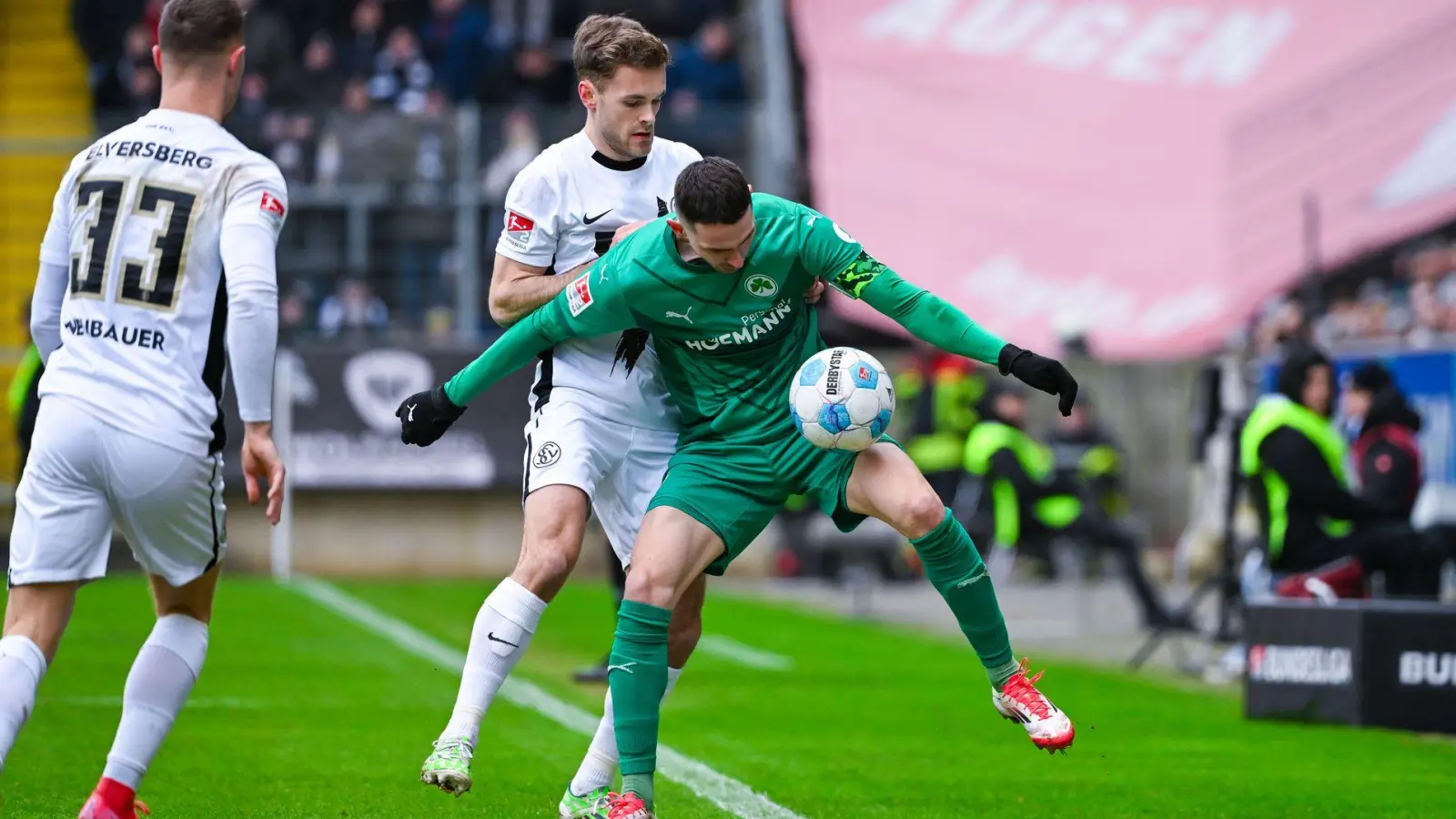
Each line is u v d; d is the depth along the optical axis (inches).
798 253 644.1
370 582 2055.9
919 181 2652.6
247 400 587.2
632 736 632.4
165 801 753.0
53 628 586.9
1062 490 1635.1
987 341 639.1
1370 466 1280.8
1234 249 2546.8
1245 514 1902.1
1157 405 2559.1
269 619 1615.4
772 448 664.4
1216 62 2790.4
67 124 2271.2
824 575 2225.6
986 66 2797.7
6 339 2349.9
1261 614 1093.8
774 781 834.8
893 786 824.3
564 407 682.2
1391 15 2741.1
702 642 1530.5
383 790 788.0
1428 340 1747.0
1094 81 2775.6
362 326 2209.6
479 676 644.1
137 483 583.5
